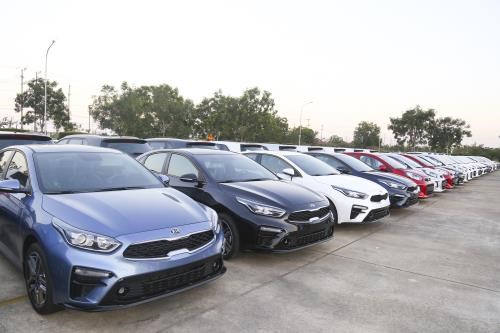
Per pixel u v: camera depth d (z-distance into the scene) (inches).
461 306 157.3
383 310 150.6
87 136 434.9
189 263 132.6
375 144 3307.1
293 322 137.4
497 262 222.5
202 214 151.6
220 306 147.5
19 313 135.6
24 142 312.3
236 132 2778.1
